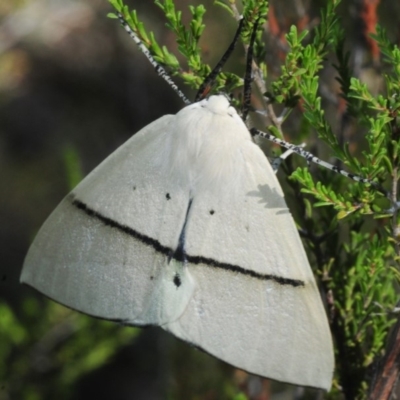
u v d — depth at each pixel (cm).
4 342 46
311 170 41
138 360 69
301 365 37
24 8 75
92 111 90
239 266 38
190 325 38
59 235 38
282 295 38
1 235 77
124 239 38
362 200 37
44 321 47
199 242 38
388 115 37
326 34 38
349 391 39
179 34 38
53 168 86
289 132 42
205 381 44
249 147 38
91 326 46
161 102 75
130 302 38
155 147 38
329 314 39
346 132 41
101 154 88
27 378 47
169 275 38
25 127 90
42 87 92
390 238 37
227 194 38
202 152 38
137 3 51
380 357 39
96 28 89
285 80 38
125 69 79
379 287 39
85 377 69
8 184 83
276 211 38
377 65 41
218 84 39
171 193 38
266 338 38
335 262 40
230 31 47
